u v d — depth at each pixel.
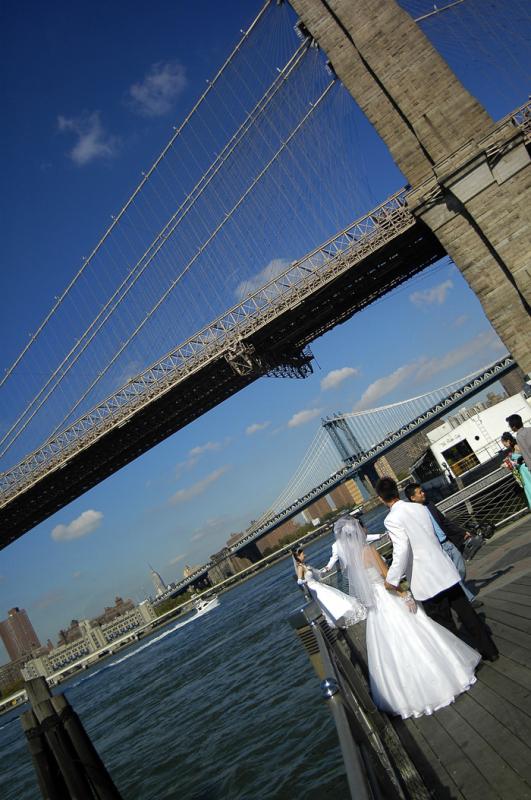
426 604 5.32
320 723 11.98
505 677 4.78
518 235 24.73
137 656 79.88
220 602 101.19
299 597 40.16
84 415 43.12
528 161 24.98
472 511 15.58
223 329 39.12
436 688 4.81
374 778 3.13
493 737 4.08
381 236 34.50
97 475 47.88
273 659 21.62
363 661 7.02
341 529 5.38
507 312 25.31
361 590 5.21
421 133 26.77
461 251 26.19
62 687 95.62
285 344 42.84
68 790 9.96
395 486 5.33
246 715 15.30
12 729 61.12
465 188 25.56
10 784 23.78
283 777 10.05
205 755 13.52
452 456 28.41
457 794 3.68
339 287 37.56
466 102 26.33
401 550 5.07
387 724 4.82
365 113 28.36
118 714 28.08
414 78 27.27
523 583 7.12
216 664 28.53
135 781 14.12
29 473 44.66
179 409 43.50
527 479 9.11
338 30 29.48
